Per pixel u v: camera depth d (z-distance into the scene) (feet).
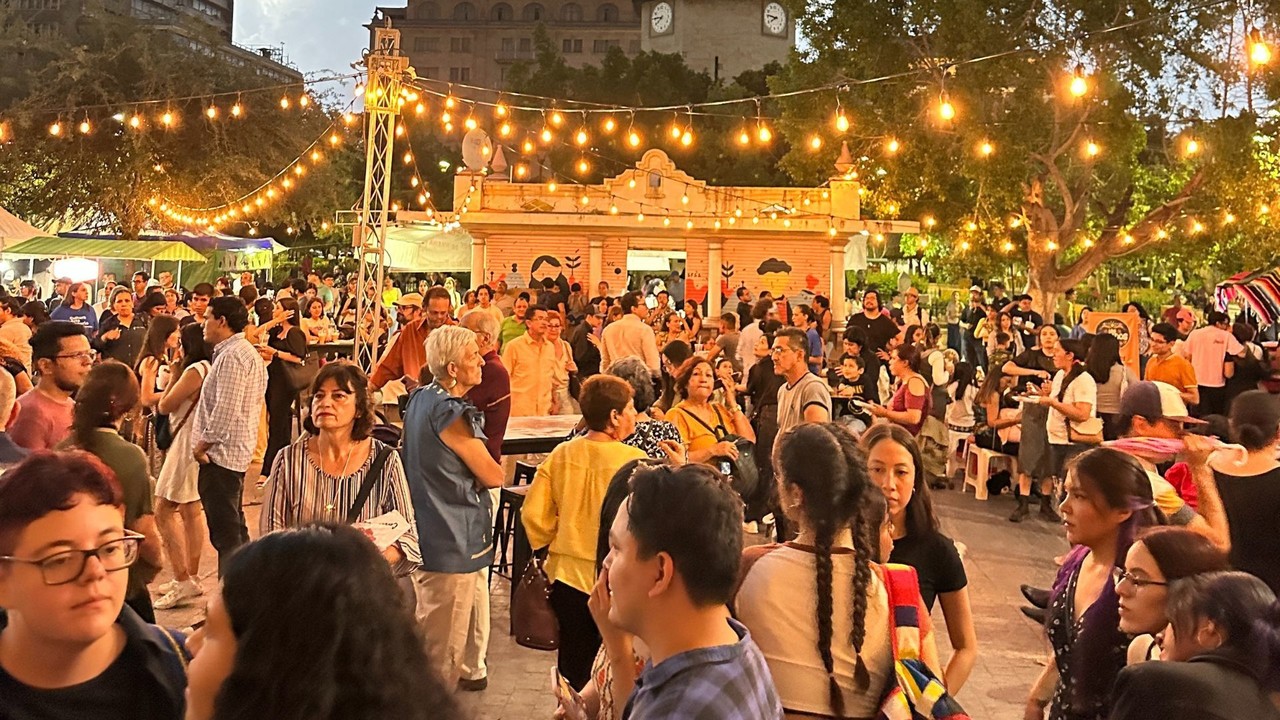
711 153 141.59
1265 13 77.97
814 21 94.58
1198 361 52.06
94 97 112.37
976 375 56.59
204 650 6.48
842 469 10.64
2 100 117.19
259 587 6.29
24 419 19.30
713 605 8.01
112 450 14.51
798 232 81.15
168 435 30.50
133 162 111.24
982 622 26.17
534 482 17.28
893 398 36.42
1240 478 17.25
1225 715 9.02
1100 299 123.85
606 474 16.94
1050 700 14.06
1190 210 91.30
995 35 83.92
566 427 30.42
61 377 19.57
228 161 113.29
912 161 90.89
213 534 24.35
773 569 10.63
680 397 28.48
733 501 8.17
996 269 108.37
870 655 10.45
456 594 18.58
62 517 7.72
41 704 7.90
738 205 81.87
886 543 12.69
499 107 58.08
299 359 39.96
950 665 13.41
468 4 337.31
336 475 16.66
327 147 124.26
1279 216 86.63
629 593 8.04
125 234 110.52
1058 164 96.02
